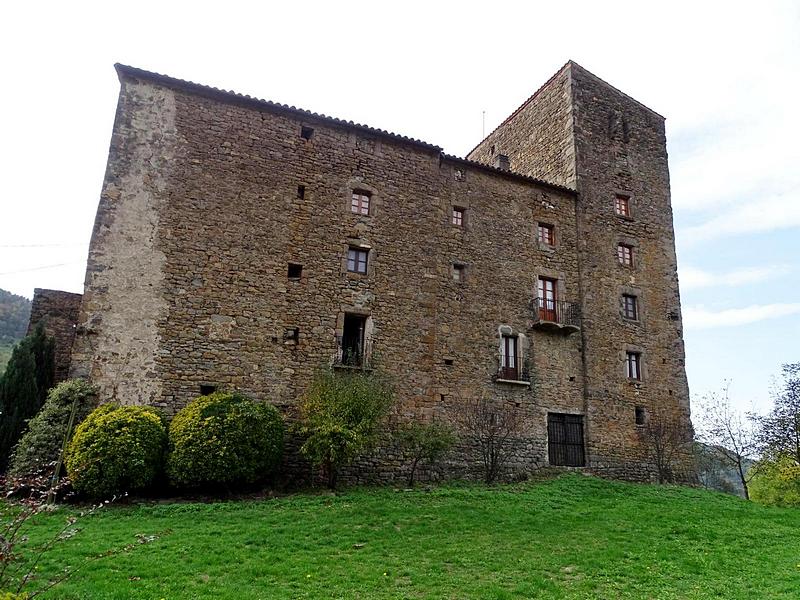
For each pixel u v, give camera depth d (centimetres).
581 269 2058
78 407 1305
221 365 1462
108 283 1414
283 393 1503
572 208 2128
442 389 1723
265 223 1594
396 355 1664
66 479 655
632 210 2238
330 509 1174
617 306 2091
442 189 1903
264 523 1055
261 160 1634
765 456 2236
